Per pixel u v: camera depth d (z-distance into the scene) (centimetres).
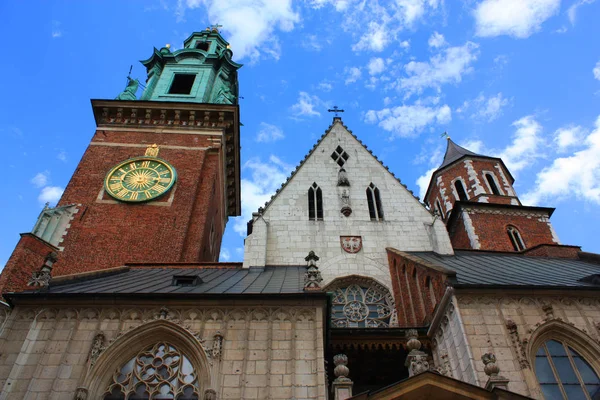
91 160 3566
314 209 2953
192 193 3388
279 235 2783
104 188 3344
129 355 1611
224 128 4025
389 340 1902
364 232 2828
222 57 4869
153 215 3191
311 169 3181
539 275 2155
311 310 1714
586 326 1770
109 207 3216
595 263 2950
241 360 1566
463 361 1667
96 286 1938
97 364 1545
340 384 1413
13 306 1697
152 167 3553
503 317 1756
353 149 3347
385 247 2752
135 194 3322
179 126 3978
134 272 2434
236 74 5012
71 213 3116
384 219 2909
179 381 1548
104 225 3081
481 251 3052
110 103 3988
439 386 1319
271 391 1490
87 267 2820
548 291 1844
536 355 1691
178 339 1636
